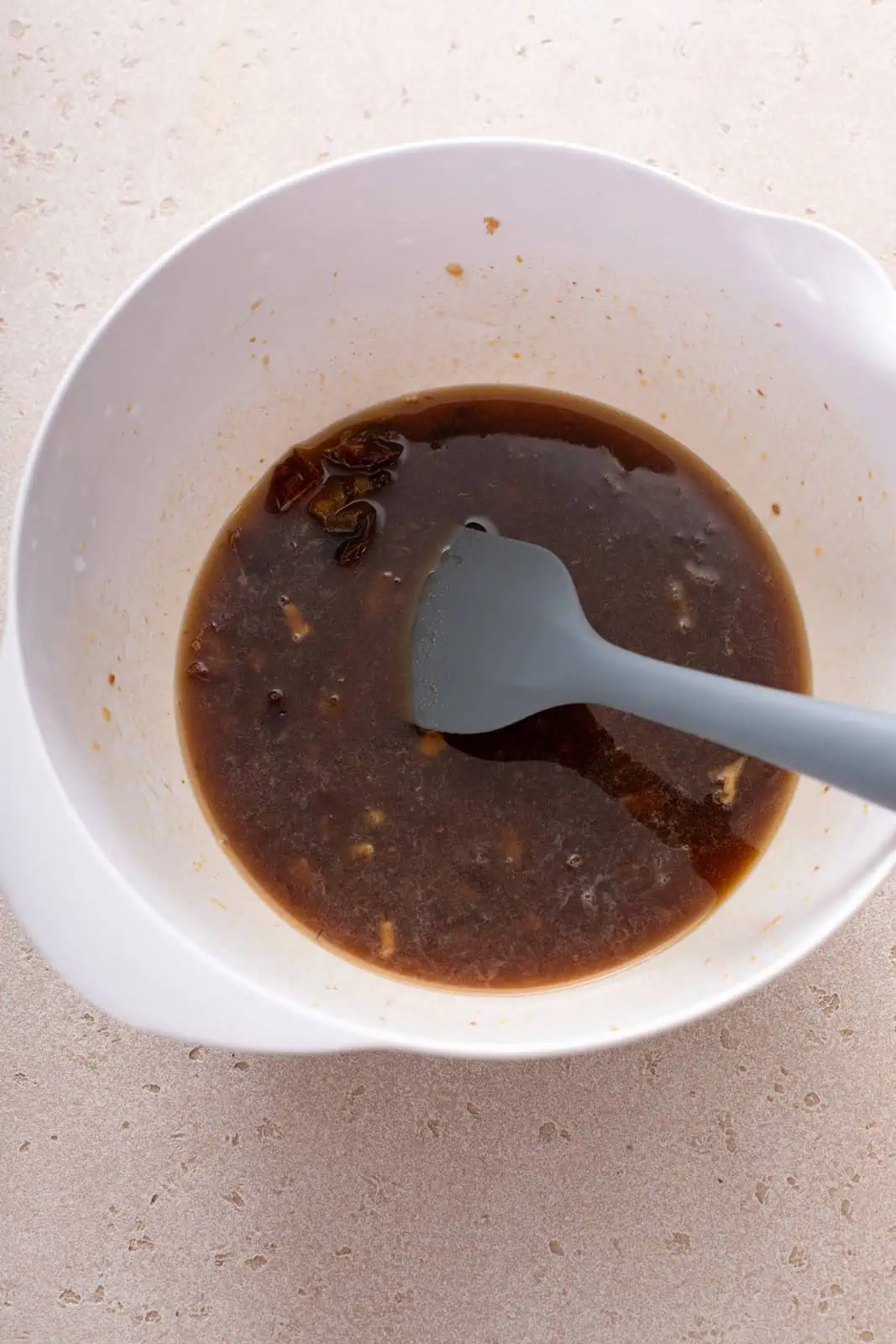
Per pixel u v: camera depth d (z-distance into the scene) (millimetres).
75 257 628
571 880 565
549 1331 566
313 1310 570
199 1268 573
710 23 639
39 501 521
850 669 563
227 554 603
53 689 520
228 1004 483
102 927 488
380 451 612
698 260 557
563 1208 573
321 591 597
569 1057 581
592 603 596
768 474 590
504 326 601
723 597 594
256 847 575
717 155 632
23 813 494
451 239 571
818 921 500
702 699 518
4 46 641
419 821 573
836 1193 572
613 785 573
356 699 585
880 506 547
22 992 586
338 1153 577
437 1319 568
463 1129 577
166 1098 581
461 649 569
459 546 577
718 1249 570
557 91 637
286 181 540
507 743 578
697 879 563
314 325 584
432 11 641
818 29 638
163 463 571
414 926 563
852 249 530
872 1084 578
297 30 640
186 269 541
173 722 585
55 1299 572
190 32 641
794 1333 566
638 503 606
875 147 631
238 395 585
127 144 635
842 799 537
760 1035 581
